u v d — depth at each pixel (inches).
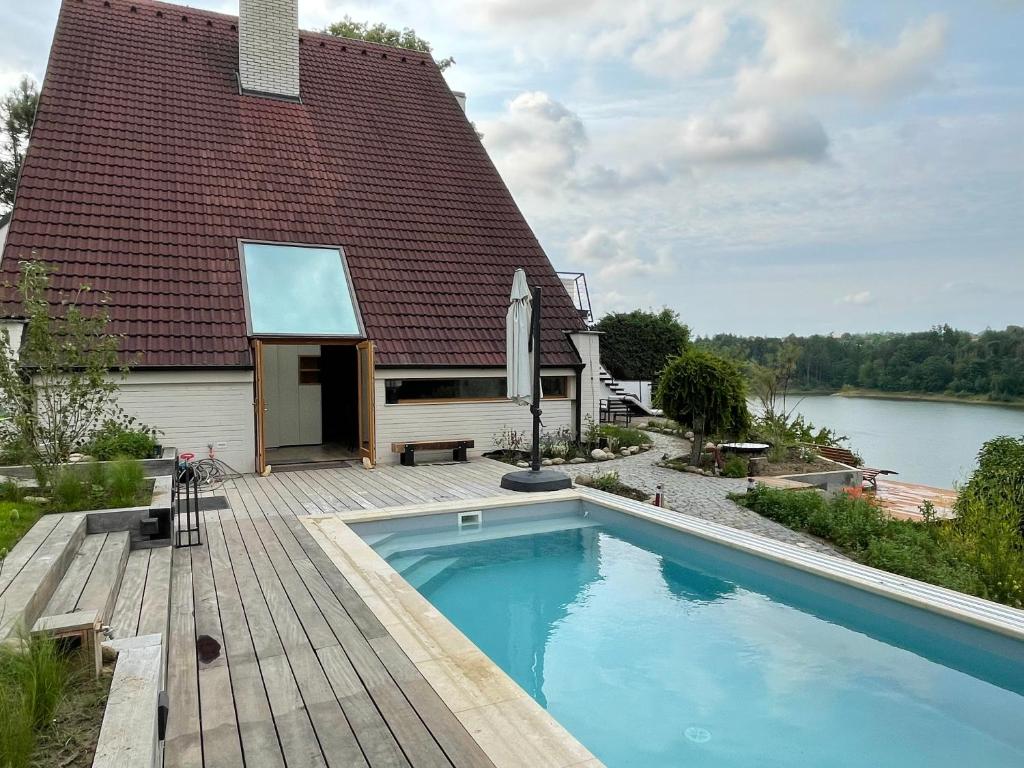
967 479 445.4
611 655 222.5
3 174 824.3
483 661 170.1
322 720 141.2
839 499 389.7
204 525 312.3
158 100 605.3
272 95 671.8
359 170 649.6
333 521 322.3
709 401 506.3
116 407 422.3
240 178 584.4
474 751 130.0
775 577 280.5
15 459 336.2
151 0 689.6
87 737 120.6
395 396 525.3
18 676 123.9
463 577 297.4
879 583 245.3
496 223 671.8
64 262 469.1
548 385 592.1
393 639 183.0
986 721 182.2
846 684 202.2
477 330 568.4
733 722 181.5
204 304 486.6
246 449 471.5
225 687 155.4
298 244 556.4
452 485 424.5
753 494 401.7
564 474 424.5
